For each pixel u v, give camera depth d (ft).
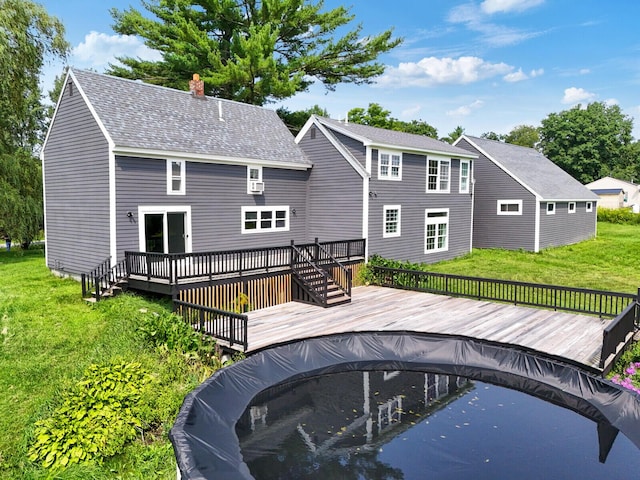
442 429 20.81
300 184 60.90
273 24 81.61
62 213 49.96
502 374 26.78
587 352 27.45
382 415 22.27
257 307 40.01
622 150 201.05
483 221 82.17
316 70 90.58
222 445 18.02
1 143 67.15
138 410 21.44
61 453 18.98
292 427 20.99
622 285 51.44
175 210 46.73
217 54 75.66
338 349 28.89
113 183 41.81
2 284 46.65
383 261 53.72
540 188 77.30
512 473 17.21
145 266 38.42
